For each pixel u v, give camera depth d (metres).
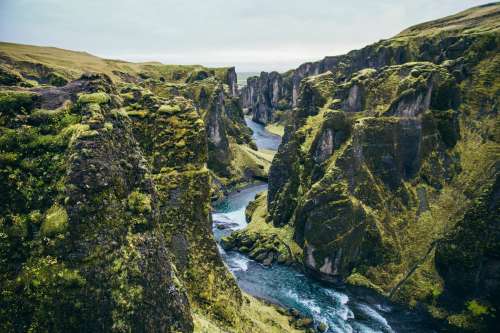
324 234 96.62
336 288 94.12
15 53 182.38
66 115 36.97
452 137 113.75
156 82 182.25
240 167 195.38
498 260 78.94
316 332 74.06
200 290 57.38
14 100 36.09
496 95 116.56
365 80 119.88
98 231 34.31
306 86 142.25
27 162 34.38
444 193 107.56
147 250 38.09
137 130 64.81
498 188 84.25
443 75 117.38
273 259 107.06
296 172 120.94
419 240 100.25
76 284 32.31
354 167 103.69
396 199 107.75
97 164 35.06
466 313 80.50
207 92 195.88
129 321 34.59
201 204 62.75
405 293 89.44
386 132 109.44
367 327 77.81
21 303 31.06
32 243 32.53
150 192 40.88
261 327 62.66
